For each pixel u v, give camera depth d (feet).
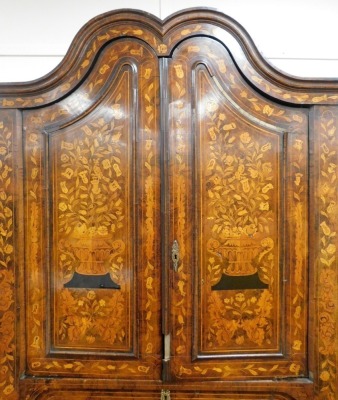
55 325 4.76
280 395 4.73
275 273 4.67
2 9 5.32
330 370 4.67
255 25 5.31
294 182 4.62
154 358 4.68
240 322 4.69
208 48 4.52
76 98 4.62
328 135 4.58
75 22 5.34
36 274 4.73
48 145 4.66
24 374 4.78
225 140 4.58
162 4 5.29
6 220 4.66
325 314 4.65
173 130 4.53
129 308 4.69
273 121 4.59
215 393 4.74
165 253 4.60
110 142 4.61
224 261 4.65
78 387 4.75
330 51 5.29
